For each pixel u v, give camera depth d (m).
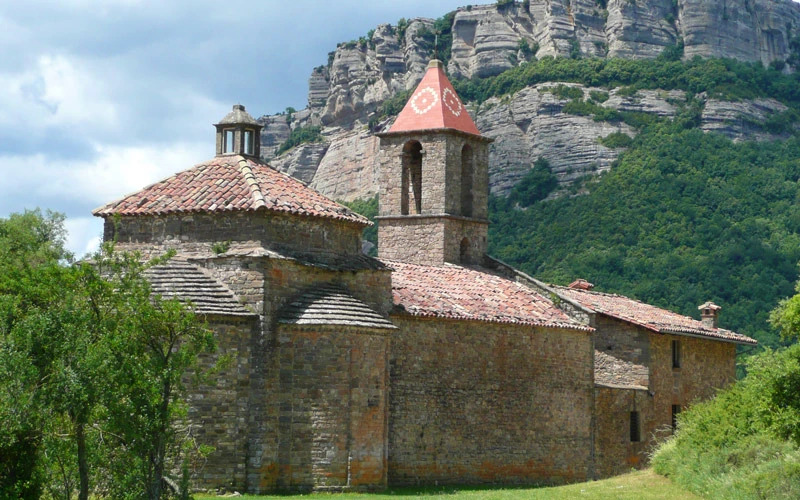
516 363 45.19
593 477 48.72
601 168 123.50
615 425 50.62
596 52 166.25
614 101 132.88
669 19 172.50
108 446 28.30
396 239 53.69
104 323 28.42
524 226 113.31
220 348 34.31
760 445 35.97
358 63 176.88
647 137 123.75
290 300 35.72
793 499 30.94
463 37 170.38
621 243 99.00
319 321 34.97
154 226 36.97
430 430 41.03
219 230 36.16
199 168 39.00
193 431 33.72
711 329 60.44
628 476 40.09
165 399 28.02
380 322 36.31
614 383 53.41
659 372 53.81
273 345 34.81
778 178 107.38
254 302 34.81
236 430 34.31
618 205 105.62
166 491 28.33
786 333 34.09
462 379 42.59
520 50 165.25
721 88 132.12
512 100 139.38
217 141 40.22
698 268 91.25
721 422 39.28
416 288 43.97
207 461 33.91
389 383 38.34
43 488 29.08
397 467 39.62
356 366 35.69
